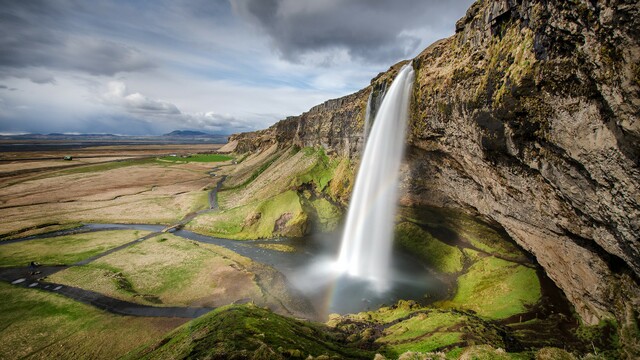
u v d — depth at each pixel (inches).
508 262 1758.1
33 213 3742.6
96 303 1736.0
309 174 3784.5
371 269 2196.1
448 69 1526.8
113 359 1277.1
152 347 1075.3
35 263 2293.3
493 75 1129.4
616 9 608.1
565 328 1123.3
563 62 802.8
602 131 733.9
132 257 2415.1
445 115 1529.3
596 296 1049.5
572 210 991.0
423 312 1391.5
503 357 797.2
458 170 1710.1
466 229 2105.1
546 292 1409.9
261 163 5954.7
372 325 1379.2
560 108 856.9
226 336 932.0
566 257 1156.5
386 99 2361.0
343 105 3890.3
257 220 3257.9
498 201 1432.1
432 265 2155.5
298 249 2687.0
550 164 968.9
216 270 2153.1
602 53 673.0
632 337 848.9
